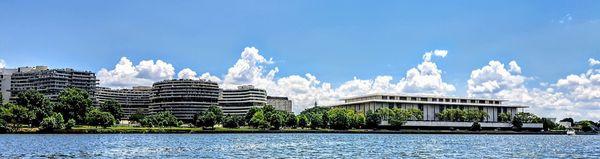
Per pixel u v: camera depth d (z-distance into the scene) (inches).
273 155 4109.3
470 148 5310.0
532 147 5605.3
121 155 4010.8
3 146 5017.2
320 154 4244.6
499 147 5565.9
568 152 4643.2
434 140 7760.8
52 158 3654.0
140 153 4237.2
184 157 3875.5
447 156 4097.0
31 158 3644.2
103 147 4990.2
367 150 4817.9
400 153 4404.5
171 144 5728.3
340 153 4379.9
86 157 3769.7
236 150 4707.2
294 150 4756.4
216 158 3799.2
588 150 4982.8
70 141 6186.0
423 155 4188.0
